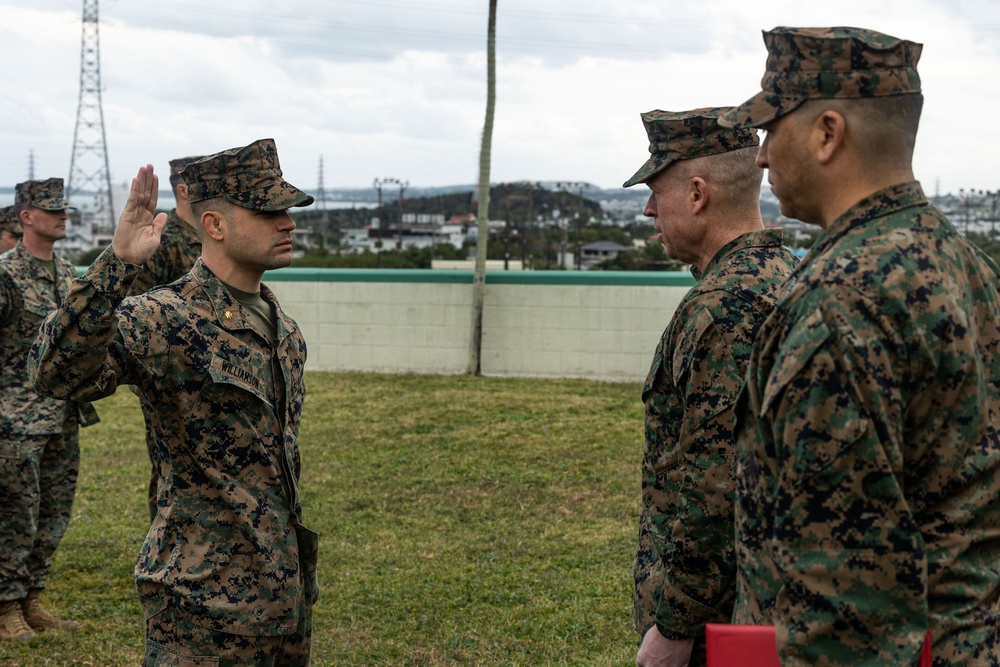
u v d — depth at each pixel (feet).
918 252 5.82
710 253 8.81
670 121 8.82
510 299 39.60
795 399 5.64
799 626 5.59
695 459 7.95
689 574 8.02
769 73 6.42
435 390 36.32
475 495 23.09
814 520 5.57
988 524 5.91
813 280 5.87
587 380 38.81
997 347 6.10
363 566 18.49
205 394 9.83
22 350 16.16
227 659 9.74
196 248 16.33
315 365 41.57
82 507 22.57
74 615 16.55
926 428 5.75
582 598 16.65
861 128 6.08
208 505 9.87
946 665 5.69
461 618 15.98
